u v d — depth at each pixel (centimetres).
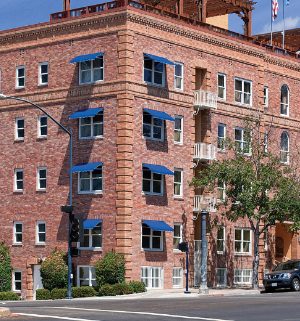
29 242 6200
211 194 6325
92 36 5938
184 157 6153
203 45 6369
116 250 5681
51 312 3444
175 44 6131
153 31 5956
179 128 6144
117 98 5769
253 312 3419
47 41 6200
